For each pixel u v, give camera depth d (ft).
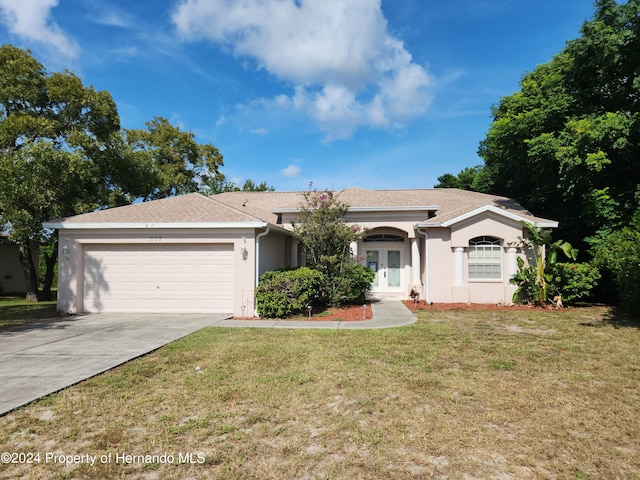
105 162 67.62
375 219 55.16
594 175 49.98
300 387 18.35
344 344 26.84
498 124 58.08
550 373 20.35
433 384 18.63
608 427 14.17
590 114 50.65
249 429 14.20
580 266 45.39
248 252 41.32
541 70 61.00
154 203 47.93
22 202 54.65
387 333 30.53
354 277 46.19
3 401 16.63
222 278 42.32
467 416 15.10
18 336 30.58
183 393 17.71
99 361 22.84
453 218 48.78
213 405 16.33
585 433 13.74
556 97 52.42
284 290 39.40
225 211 43.96
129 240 42.78
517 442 13.10
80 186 61.72
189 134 113.29
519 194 73.82
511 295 47.91
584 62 49.08
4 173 49.73
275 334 30.48
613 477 11.12
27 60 62.23
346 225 48.21
